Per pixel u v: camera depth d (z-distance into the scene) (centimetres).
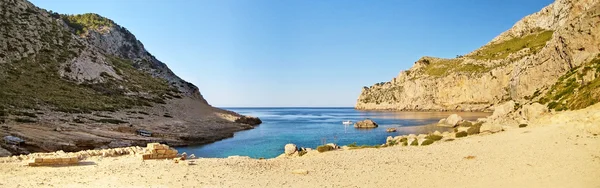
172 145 4619
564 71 6912
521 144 2302
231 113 9719
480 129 3412
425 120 10419
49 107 5322
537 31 19262
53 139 3688
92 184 1405
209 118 7988
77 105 5841
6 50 6650
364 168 1862
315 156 2478
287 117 15275
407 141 3303
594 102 3409
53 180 1479
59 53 7762
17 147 3186
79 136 4019
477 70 16938
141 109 6994
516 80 9588
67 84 6819
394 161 2048
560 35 7194
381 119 11200
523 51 16025
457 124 7262
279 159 2311
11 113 4484
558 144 2125
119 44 12156
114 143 4059
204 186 1409
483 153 2125
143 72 10312
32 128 4022
